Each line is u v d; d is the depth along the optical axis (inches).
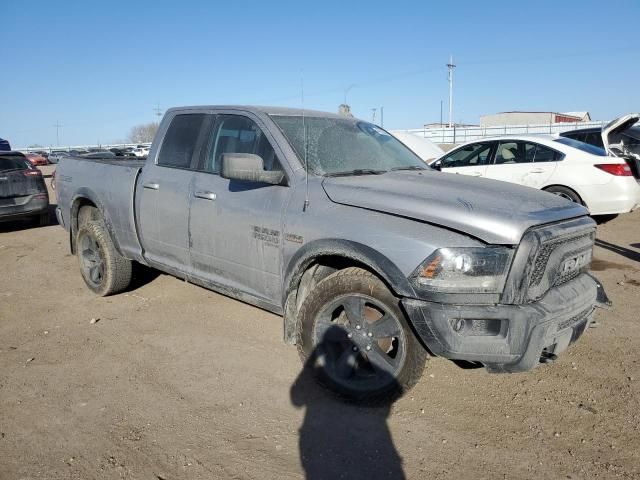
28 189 385.1
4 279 250.7
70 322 190.5
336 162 151.7
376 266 120.0
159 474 107.0
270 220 143.3
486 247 112.0
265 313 197.6
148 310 201.8
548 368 151.6
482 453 114.0
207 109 177.2
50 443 117.2
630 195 329.7
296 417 127.5
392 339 133.4
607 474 107.0
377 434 120.8
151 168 188.2
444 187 132.8
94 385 143.3
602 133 327.3
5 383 144.5
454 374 148.6
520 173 357.4
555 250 117.7
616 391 138.1
